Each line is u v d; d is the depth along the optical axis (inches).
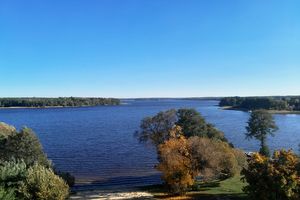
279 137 5428.2
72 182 2304.4
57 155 3705.7
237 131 6028.5
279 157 1772.9
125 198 2055.9
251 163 1788.9
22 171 1582.2
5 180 1513.3
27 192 1487.5
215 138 2770.7
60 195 1537.9
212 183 2385.6
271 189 1675.7
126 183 2578.7
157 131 2741.1
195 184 2290.8
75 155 3695.9
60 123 7741.1
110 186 2456.9
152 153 3750.0
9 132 2807.6
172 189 2176.4
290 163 1732.3
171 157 2100.1
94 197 2085.4
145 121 2773.1
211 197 2020.2
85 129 6368.1
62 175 2258.9
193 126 2864.2
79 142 4658.0
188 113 2933.1
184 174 2091.5
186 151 2138.3
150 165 3186.5
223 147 2384.4
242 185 2292.1
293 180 1660.9
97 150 3998.5
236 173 2452.0
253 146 4517.7
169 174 2095.2
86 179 2701.8
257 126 3988.7
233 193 2092.8
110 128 6491.1
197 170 2150.6
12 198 1347.2
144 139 2778.1
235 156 2500.0
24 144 2252.7
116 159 3467.0
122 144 4431.6
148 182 2605.8
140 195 2122.3
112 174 2871.6
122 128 6461.6
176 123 2906.0
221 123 7381.9
